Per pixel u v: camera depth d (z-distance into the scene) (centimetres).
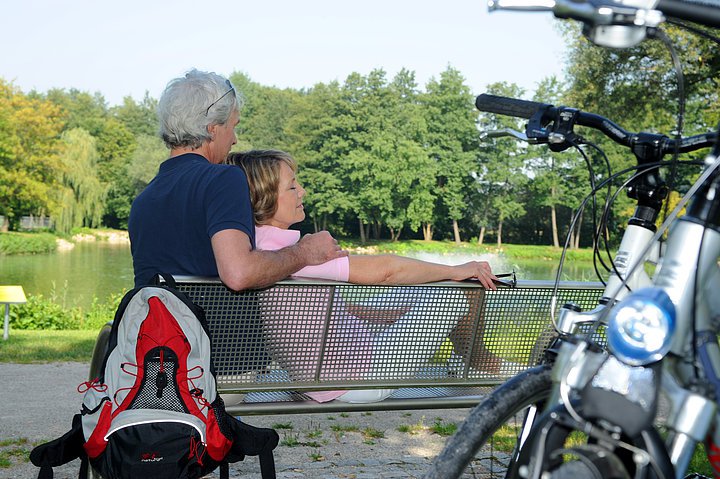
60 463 230
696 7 148
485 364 279
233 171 253
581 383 150
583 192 7794
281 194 277
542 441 148
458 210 8356
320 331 262
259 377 260
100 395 227
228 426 234
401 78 8681
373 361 269
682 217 166
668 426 156
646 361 144
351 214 8638
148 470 220
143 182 8975
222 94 270
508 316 277
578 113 210
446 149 8475
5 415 536
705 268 162
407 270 262
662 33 148
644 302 144
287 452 410
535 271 6253
